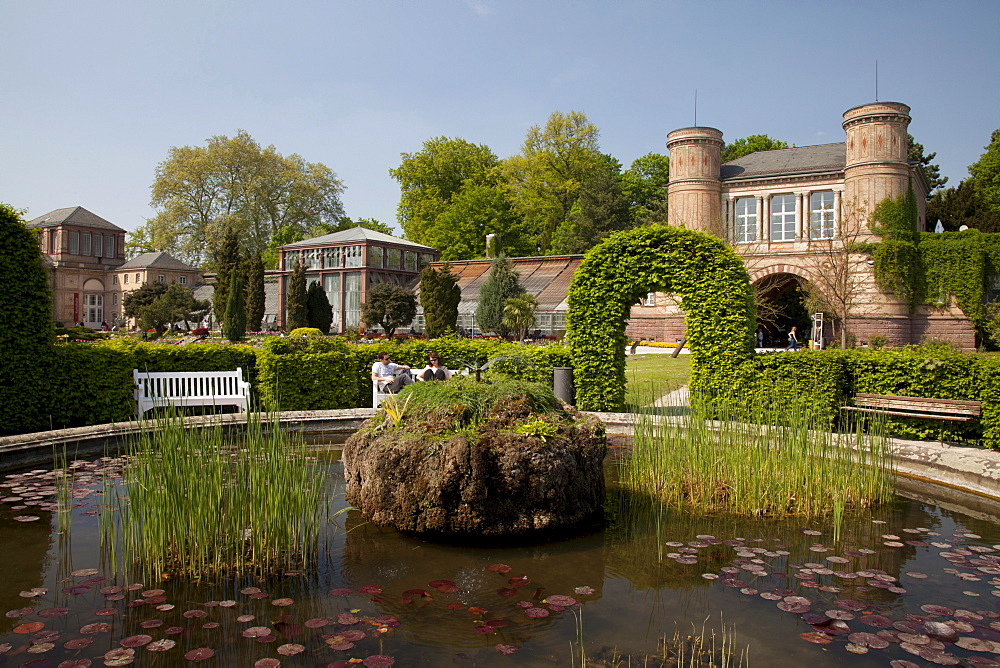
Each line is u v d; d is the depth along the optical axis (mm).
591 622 3789
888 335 35156
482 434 5355
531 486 5262
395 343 13531
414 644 3477
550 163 61281
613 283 11781
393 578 4445
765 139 60406
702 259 11133
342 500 6414
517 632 3645
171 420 5098
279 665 3205
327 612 3861
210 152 60438
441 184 64625
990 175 47062
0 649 3355
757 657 3387
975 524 5859
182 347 11328
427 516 5207
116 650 3336
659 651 3439
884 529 5676
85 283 73562
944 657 3387
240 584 4285
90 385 9734
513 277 37375
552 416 5902
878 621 3789
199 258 61906
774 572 4617
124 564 4484
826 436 7043
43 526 5410
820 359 10031
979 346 34625
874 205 35594
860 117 35750
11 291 8930
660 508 6242
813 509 6152
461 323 43375
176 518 4492
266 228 64062
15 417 8977
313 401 11812
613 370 11891
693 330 11125
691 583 4418
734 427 7055
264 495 4723
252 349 12188
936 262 35312
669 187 41188
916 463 7668
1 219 8867
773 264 38281
